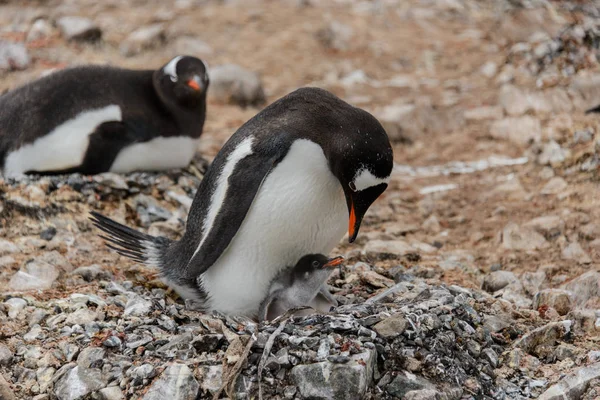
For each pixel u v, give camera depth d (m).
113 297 9.80
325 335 8.30
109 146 13.34
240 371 8.11
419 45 22.16
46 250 11.64
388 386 8.16
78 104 13.30
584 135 15.36
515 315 9.72
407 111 17.34
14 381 8.53
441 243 12.84
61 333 9.06
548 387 8.44
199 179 14.28
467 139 16.84
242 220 8.99
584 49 19.22
